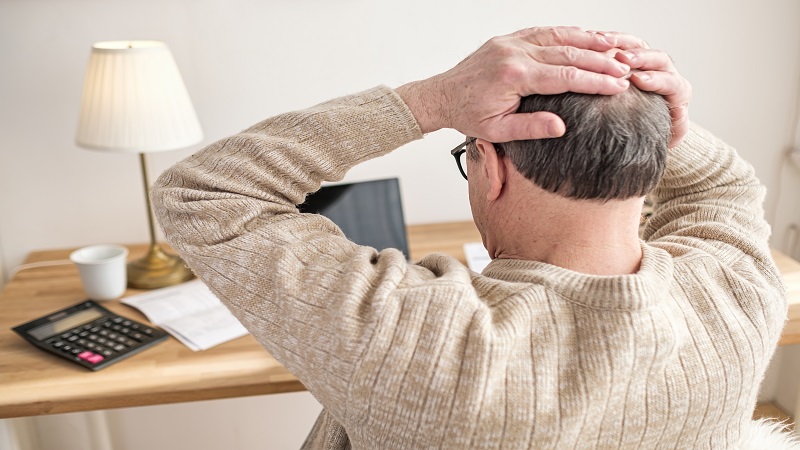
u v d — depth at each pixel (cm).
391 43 190
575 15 192
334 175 69
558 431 56
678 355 60
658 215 82
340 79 192
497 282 61
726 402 61
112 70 154
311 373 60
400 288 59
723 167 80
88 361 132
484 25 191
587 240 61
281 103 193
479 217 70
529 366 56
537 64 57
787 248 219
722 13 194
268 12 183
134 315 153
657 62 60
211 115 191
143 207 198
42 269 180
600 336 57
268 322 62
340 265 62
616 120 57
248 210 66
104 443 205
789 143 208
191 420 211
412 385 56
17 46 178
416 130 67
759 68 200
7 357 137
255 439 217
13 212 193
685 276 64
